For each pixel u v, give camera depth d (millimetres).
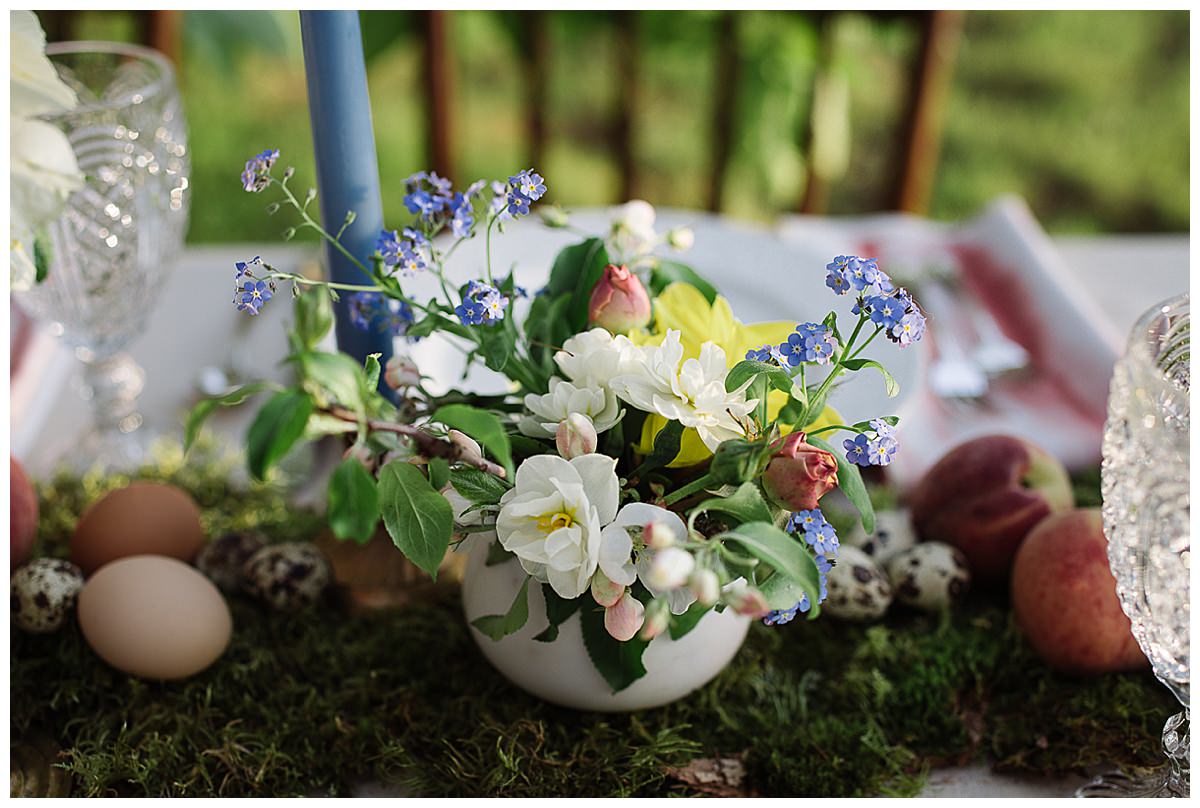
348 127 509
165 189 702
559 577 411
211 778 522
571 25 1185
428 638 596
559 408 431
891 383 405
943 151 2012
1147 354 426
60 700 565
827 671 587
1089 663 553
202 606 553
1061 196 1946
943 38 1097
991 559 613
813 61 1173
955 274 874
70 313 701
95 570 602
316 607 617
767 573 414
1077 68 2131
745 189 1292
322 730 545
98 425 763
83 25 1164
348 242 523
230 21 1208
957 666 570
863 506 412
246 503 716
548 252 767
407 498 401
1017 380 786
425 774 528
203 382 807
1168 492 431
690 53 1247
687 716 553
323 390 396
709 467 447
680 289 471
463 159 1705
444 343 707
